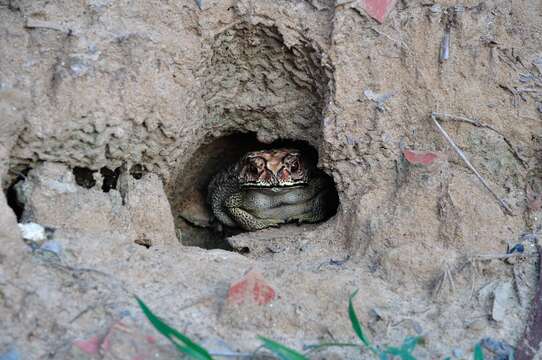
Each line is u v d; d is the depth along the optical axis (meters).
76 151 4.00
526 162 4.18
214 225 6.12
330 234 4.38
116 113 4.06
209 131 5.08
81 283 3.32
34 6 4.06
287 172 5.57
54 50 4.00
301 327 3.33
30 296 3.18
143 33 4.21
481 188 4.05
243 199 5.78
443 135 4.21
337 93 4.38
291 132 5.03
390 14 4.38
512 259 3.77
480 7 4.31
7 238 3.34
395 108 4.34
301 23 4.48
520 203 4.08
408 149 4.25
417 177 4.06
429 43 4.30
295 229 5.25
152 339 3.06
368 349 3.23
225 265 3.75
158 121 4.22
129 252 3.62
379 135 4.33
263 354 3.10
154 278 3.50
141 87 4.14
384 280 3.75
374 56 4.37
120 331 3.06
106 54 4.09
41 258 3.40
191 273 3.60
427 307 3.56
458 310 3.54
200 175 6.09
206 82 4.72
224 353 3.07
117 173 4.37
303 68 4.68
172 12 4.36
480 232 3.89
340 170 4.47
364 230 4.14
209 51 4.51
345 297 3.49
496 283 3.69
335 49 4.38
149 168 4.41
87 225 3.85
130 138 4.20
